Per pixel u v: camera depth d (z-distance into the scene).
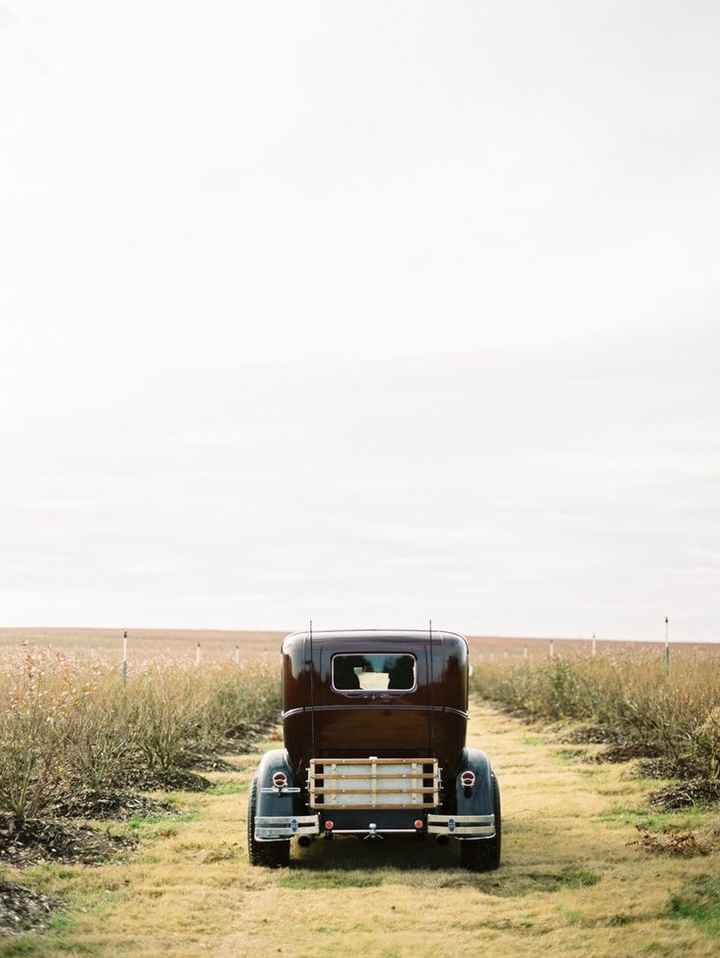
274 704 27.73
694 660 20.77
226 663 25.55
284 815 9.96
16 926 7.67
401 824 9.91
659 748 17.30
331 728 10.14
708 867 9.62
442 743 10.14
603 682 21.95
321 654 10.26
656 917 8.20
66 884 9.12
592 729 21.06
